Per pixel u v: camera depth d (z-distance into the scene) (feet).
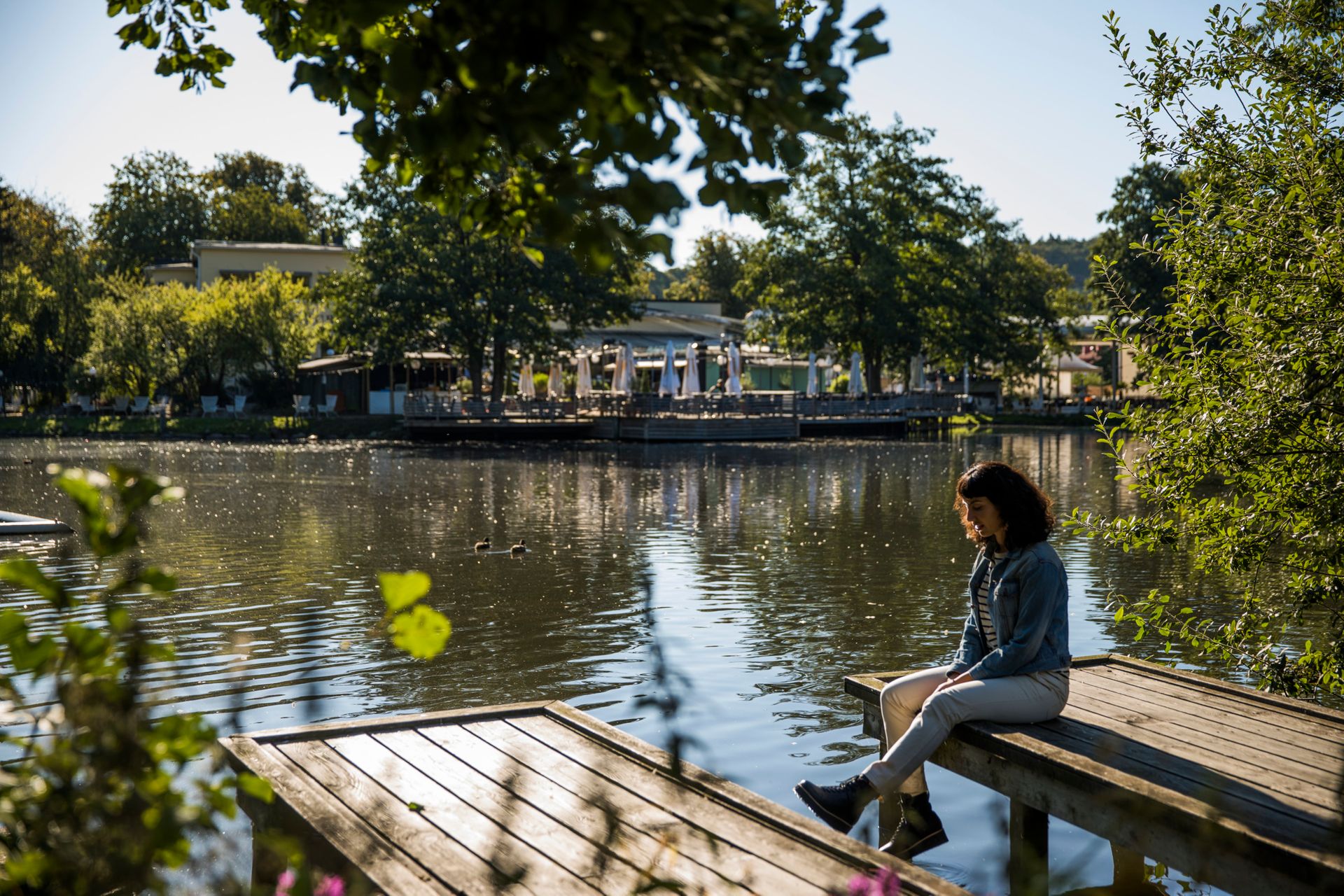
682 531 50.98
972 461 103.04
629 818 11.93
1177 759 13.89
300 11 8.14
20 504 59.26
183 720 5.61
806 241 170.09
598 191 6.02
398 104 6.14
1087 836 16.39
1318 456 19.35
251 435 136.46
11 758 14.15
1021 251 228.63
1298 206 19.81
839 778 18.71
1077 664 18.74
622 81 5.80
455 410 141.38
